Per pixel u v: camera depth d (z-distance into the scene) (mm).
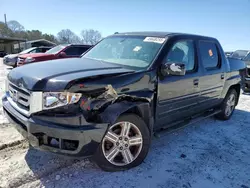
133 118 2900
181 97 3639
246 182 2941
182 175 2986
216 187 2795
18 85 2691
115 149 2863
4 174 2760
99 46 4176
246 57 10695
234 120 5457
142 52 3434
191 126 4863
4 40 40781
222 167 3256
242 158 3559
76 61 3369
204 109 4516
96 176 2834
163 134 3469
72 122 2385
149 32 3959
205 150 3744
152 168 3096
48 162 3066
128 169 3010
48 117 2393
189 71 3789
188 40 3875
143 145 3066
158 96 3217
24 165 2971
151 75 3078
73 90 2395
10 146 3457
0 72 12586
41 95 2400
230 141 4176
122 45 3777
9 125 4211
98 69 2887
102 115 2535
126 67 3178
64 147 2453
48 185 2625
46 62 3248
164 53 3318
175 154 3537
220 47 4805
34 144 2518
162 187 2717
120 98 2717
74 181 2719
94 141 2506
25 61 10266
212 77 4352
